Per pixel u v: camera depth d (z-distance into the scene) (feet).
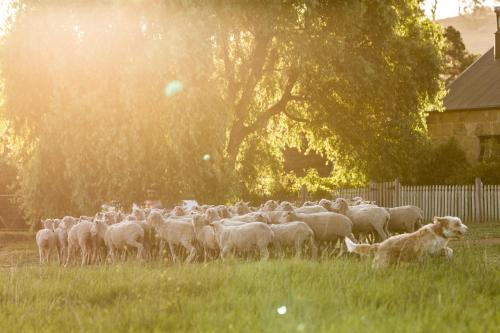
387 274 36.01
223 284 33.55
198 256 61.62
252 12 93.56
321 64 100.32
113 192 87.35
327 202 65.10
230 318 25.95
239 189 93.30
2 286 37.99
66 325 27.96
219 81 94.63
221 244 54.24
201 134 86.33
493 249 57.93
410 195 111.75
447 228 39.65
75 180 90.84
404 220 68.18
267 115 114.32
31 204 97.55
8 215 131.54
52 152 95.50
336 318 25.48
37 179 95.86
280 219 60.03
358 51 109.70
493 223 99.96
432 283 33.22
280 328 24.52
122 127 85.87
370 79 104.99
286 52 96.84
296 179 126.11
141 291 34.30
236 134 110.22
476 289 32.48
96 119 87.35
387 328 23.50
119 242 65.00
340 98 114.52
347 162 122.01
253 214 62.34
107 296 34.35
